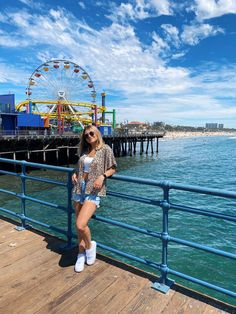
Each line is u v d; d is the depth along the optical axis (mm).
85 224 3398
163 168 32188
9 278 3449
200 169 31375
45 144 31719
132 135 48031
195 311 2875
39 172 26406
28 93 45469
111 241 9172
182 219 11445
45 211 12328
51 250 4164
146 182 3264
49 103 46281
